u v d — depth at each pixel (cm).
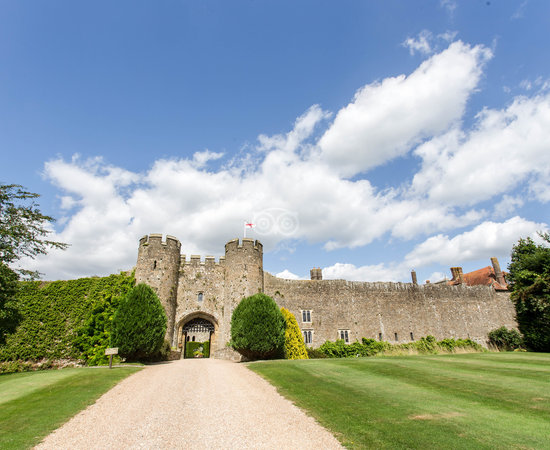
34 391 1009
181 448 600
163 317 1912
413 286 3328
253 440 629
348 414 748
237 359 2153
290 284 2920
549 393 856
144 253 2436
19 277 1602
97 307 2089
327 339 2862
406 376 1135
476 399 829
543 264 2411
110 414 798
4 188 1631
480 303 3528
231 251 2661
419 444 576
